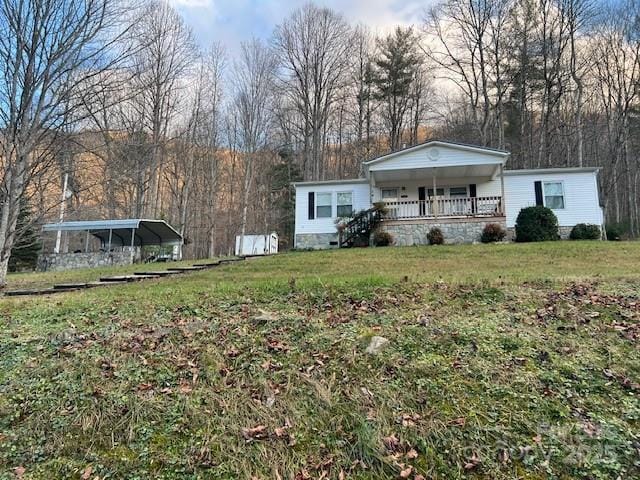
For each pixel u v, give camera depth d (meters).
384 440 2.65
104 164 10.95
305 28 31.12
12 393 3.33
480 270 8.53
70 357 3.85
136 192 22.73
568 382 3.10
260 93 27.48
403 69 31.94
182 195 26.64
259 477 2.49
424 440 2.63
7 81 7.57
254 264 11.59
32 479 2.55
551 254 11.27
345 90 32.38
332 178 33.69
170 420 2.97
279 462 2.58
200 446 2.74
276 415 2.98
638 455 2.40
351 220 17.47
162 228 19.69
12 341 4.24
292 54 31.00
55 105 7.88
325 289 5.68
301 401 3.09
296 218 19.00
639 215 28.69
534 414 2.79
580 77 23.69
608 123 24.53
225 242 30.86
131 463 2.64
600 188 26.59
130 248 17.83
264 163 31.34
